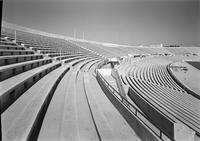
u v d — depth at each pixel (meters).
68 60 16.70
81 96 6.98
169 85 20.61
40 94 5.35
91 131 4.13
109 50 43.12
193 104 12.66
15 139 2.85
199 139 5.91
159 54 61.31
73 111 4.93
